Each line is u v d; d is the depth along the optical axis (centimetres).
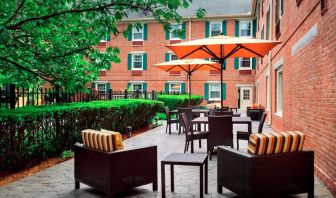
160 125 1638
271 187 444
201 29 3222
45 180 588
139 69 3319
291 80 969
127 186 492
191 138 837
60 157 784
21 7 704
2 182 578
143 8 672
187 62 1527
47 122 750
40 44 805
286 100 1075
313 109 674
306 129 747
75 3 695
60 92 1001
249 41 830
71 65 824
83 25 773
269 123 1554
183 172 650
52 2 679
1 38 598
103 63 827
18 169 656
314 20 671
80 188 541
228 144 795
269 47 877
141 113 1428
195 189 536
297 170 462
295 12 903
